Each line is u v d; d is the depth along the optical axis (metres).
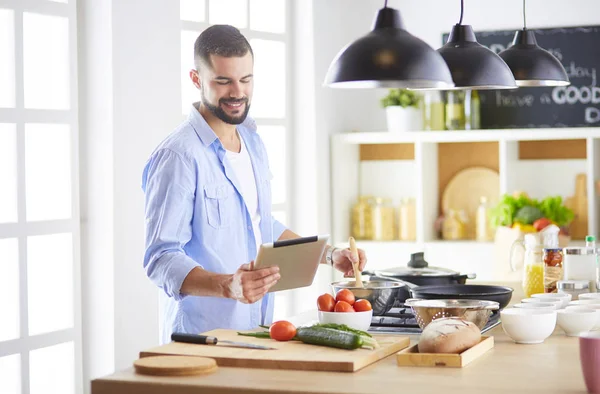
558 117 5.83
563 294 3.22
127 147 3.99
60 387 3.89
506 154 5.64
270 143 5.46
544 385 2.14
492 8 5.88
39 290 3.81
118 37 3.94
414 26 6.02
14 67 3.71
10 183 3.71
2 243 3.68
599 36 5.72
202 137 3.28
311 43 5.54
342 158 5.87
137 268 4.04
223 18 4.98
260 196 3.53
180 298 2.99
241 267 2.83
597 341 2.06
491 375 2.26
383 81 3.05
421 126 5.90
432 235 5.99
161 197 3.13
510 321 2.73
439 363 2.38
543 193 5.89
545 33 5.80
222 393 2.16
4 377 3.69
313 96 5.55
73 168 3.93
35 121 3.78
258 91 5.35
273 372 2.33
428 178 5.90
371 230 6.00
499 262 5.30
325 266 5.63
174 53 4.24
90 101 3.97
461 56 3.41
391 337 2.74
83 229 3.99
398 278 3.55
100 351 3.98
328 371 2.33
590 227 5.55
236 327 3.27
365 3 6.06
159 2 4.16
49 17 3.85
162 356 2.44
